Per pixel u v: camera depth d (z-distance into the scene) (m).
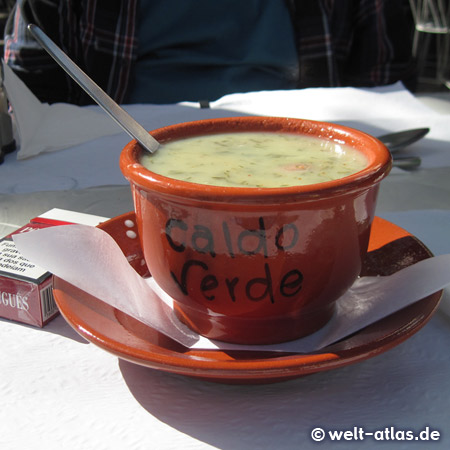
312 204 0.45
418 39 4.50
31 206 0.87
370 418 0.45
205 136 0.69
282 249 0.47
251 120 0.70
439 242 0.73
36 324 0.58
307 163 0.60
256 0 2.13
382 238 0.70
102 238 0.54
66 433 0.43
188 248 0.49
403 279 0.54
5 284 0.57
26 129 1.11
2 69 1.11
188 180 0.54
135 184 0.50
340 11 2.21
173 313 0.58
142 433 0.44
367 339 0.47
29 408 0.46
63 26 1.94
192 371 0.44
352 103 1.40
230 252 0.47
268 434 0.43
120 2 2.00
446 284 0.51
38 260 0.50
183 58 2.11
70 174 1.02
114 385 0.49
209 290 0.50
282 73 2.19
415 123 1.28
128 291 0.54
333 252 0.49
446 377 0.50
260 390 0.49
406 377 0.50
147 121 1.28
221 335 0.53
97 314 0.53
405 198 0.91
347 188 0.46
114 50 2.03
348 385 0.49
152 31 2.11
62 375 0.50
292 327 0.52
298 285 0.49
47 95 1.95
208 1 2.10
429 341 0.55
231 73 2.12
